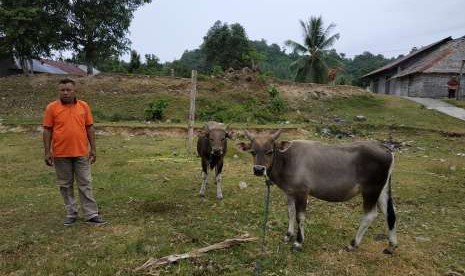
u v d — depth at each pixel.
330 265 5.60
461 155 15.22
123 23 29.73
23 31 24.61
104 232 6.55
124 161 12.22
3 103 24.56
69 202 6.88
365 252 6.03
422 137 19.19
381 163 5.77
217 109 25.03
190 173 10.86
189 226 6.86
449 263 5.82
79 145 6.67
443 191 9.77
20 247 5.95
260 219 7.35
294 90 29.67
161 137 18.03
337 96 29.30
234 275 5.21
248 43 55.66
